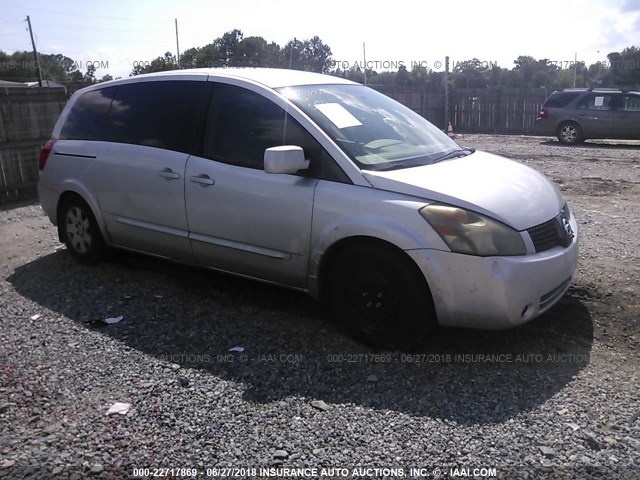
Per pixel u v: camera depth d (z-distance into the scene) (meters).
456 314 3.79
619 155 15.13
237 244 4.61
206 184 4.67
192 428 3.25
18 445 3.12
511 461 2.95
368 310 4.05
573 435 3.14
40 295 5.25
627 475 2.84
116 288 5.33
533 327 4.38
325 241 4.09
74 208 5.87
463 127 25.62
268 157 4.03
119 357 4.06
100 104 5.68
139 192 5.16
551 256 3.87
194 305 4.90
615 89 18.75
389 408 3.41
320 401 3.48
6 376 3.83
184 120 4.96
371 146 4.35
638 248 6.13
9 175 9.71
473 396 3.52
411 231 3.78
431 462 2.94
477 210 3.74
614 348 4.09
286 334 4.36
